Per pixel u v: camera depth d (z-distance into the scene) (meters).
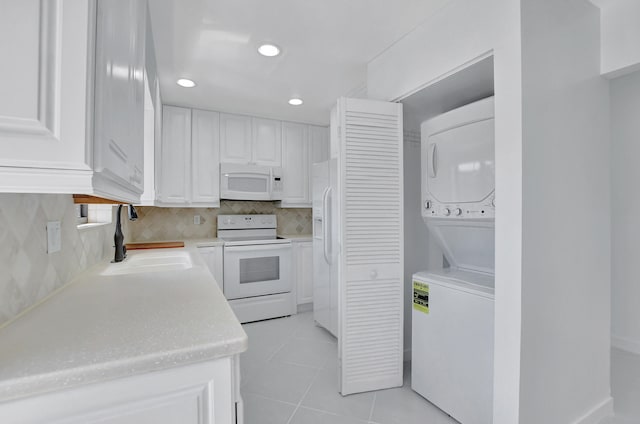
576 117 1.60
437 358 1.87
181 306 1.02
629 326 2.71
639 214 2.68
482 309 1.60
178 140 3.27
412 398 2.00
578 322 1.62
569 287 1.56
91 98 0.58
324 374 2.29
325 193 2.99
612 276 2.81
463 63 1.61
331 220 2.97
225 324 0.87
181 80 2.64
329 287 3.01
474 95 2.02
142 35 1.15
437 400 1.87
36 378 0.60
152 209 3.52
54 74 0.55
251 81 2.67
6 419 0.60
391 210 2.10
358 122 2.02
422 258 2.62
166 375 0.72
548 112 1.45
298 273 3.70
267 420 1.78
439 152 1.97
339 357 2.07
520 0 1.35
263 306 3.44
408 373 2.34
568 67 1.55
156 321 0.89
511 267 1.37
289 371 2.33
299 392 2.06
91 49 0.58
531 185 1.38
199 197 3.38
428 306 1.94
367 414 1.83
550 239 1.46
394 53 2.09
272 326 3.27
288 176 3.83
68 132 0.56
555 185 1.49
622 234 2.77
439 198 1.97
